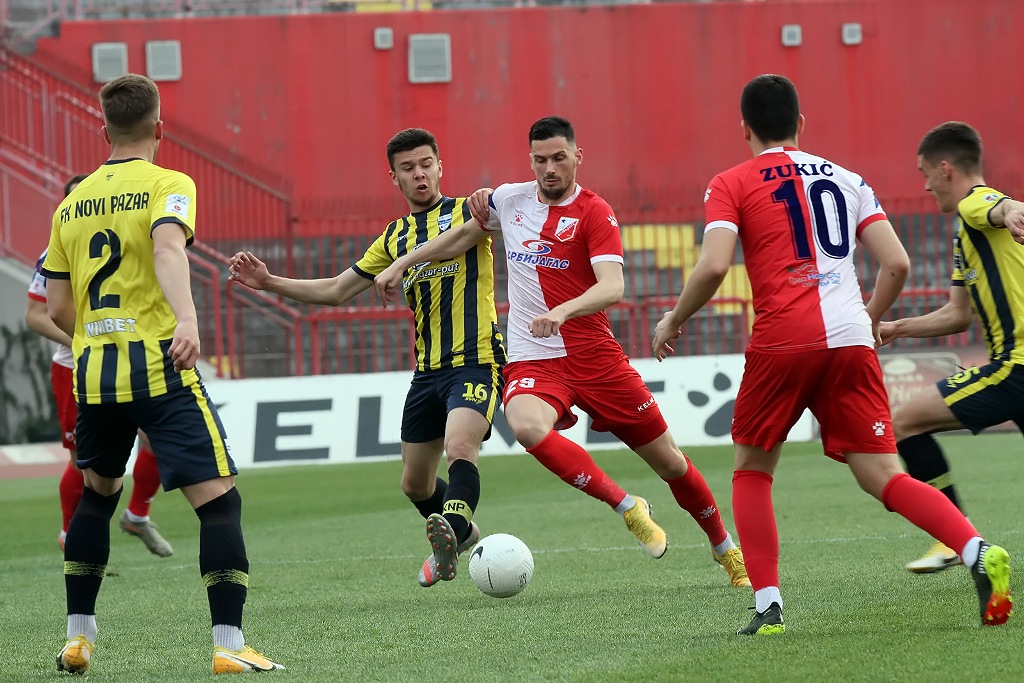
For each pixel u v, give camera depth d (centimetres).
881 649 1373
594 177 8319
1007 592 1450
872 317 1623
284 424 5084
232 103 8200
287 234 6681
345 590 2159
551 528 2938
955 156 1953
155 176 1506
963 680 1205
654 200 8119
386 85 8275
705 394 5222
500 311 6769
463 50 8312
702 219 7131
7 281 6100
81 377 1501
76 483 2700
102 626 1870
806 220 1559
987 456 4188
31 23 8381
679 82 8350
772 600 1545
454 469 1967
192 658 1588
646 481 3962
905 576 1964
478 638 1631
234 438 5059
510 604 1908
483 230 2081
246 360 6569
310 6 8569
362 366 6284
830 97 8412
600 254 1964
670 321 1627
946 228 7375
